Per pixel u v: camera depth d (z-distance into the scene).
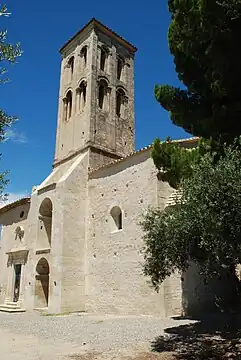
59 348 10.09
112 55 27.77
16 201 27.59
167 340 10.45
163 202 17.17
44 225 24.11
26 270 24.06
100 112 25.11
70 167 23.59
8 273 26.45
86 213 22.08
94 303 19.61
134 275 17.45
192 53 9.64
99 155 23.95
